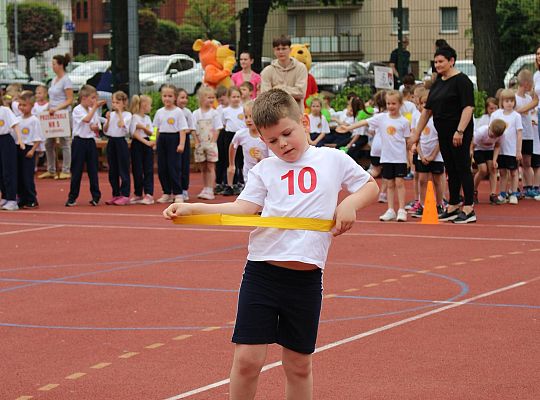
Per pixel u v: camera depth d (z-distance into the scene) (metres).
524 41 32.75
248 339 5.36
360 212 17.06
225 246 13.15
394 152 15.62
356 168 5.56
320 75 34.28
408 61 26.98
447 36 29.36
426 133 16.17
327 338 7.95
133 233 14.59
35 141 18.31
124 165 18.84
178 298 9.66
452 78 15.06
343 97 27.31
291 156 5.46
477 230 14.53
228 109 20.22
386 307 9.12
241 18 29.27
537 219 15.79
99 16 58.97
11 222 16.14
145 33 55.66
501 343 7.79
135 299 9.65
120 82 28.22
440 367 7.12
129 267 11.53
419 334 8.09
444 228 14.79
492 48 28.89
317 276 5.46
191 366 7.20
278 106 5.37
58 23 55.25
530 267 11.24
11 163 17.92
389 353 7.50
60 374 7.06
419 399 6.39
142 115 19.00
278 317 5.48
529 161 18.67
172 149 18.89
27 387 6.75
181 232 14.66
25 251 12.94
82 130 18.50
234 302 9.45
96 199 18.80
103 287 10.30
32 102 18.39
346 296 9.63
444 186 16.53
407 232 14.34
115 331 8.34
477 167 18.14
